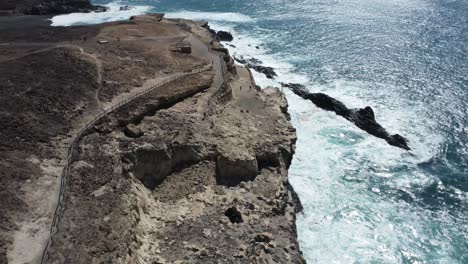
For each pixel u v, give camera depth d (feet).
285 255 136.26
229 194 157.48
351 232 171.22
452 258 162.09
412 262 159.74
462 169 209.56
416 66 302.86
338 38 353.92
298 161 209.05
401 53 323.57
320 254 160.45
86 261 109.29
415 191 195.11
